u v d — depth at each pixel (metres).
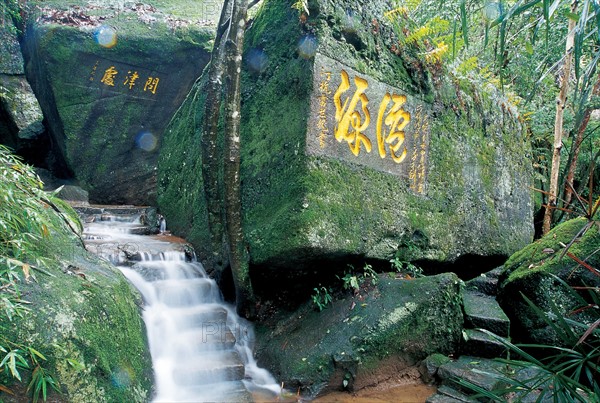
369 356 3.21
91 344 2.25
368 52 3.83
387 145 3.99
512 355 3.42
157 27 6.27
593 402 2.05
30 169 2.84
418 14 5.92
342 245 3.42
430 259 4.27
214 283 3.85
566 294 3.43
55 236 2.88
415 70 4.27
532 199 6.31
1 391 1.94
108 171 6.26
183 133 5.34
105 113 6.20
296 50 3.62
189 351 3.21
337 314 3.48
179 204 4.98
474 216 4.95
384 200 3.88
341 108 3.58
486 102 5.45
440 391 3.08
